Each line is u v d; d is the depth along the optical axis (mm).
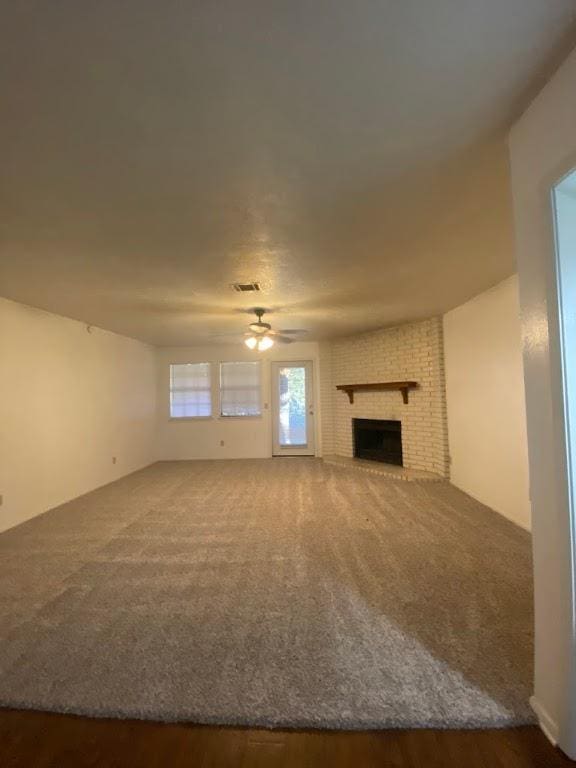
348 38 1141
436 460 5590
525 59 1249
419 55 1209
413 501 4578
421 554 3115
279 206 2129
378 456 6707
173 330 5973
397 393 6227
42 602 2502
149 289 3670
